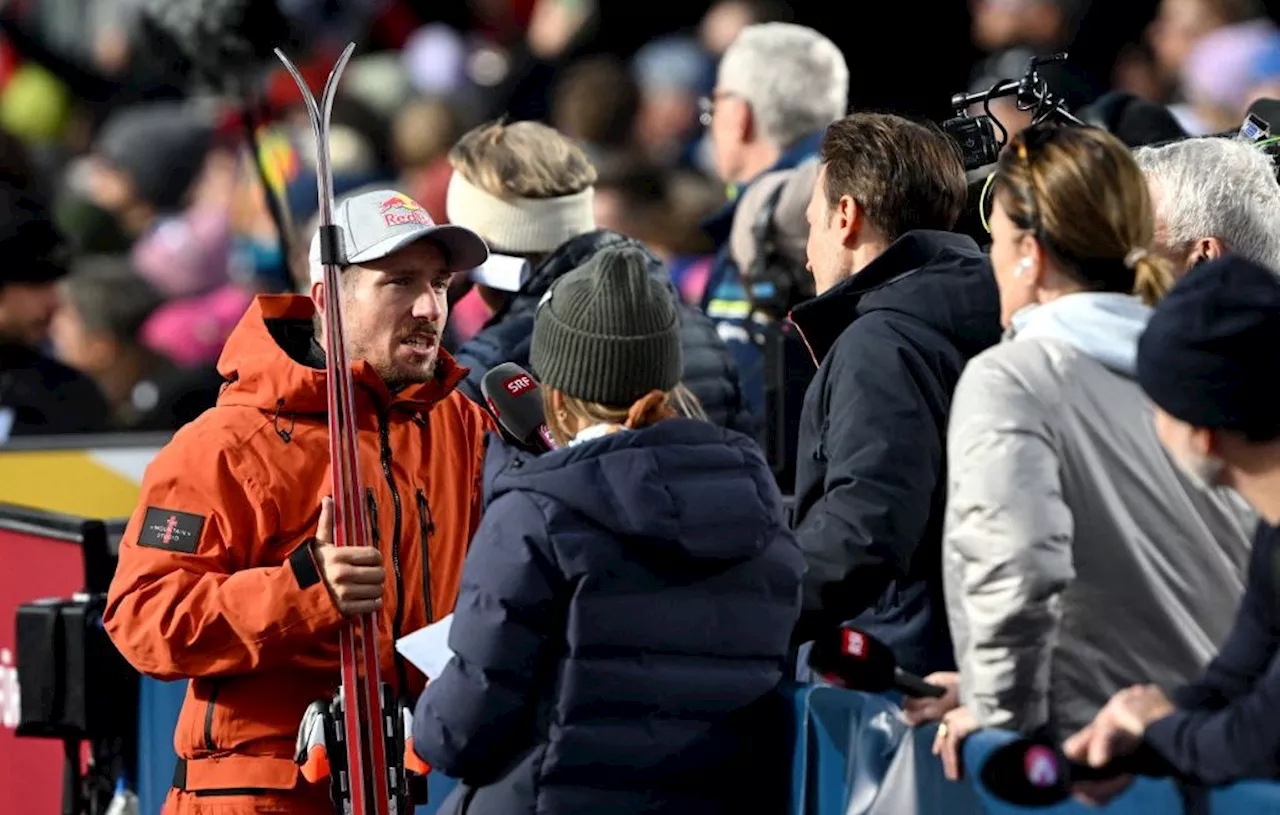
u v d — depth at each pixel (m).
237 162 25.45
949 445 8.00
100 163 25.64
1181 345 7.21
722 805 8.73
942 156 10.33
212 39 18.67
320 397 10.32
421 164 26.81
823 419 9.99
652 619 8.38
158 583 10.04
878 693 8.41
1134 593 7.84
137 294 23.97
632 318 8.54
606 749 8.41
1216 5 25.28
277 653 9.91
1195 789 7.06
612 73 26.27
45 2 26.59
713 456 8.50
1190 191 9.83
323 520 9.93
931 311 9.70
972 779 7.80
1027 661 7.74
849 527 9.37
